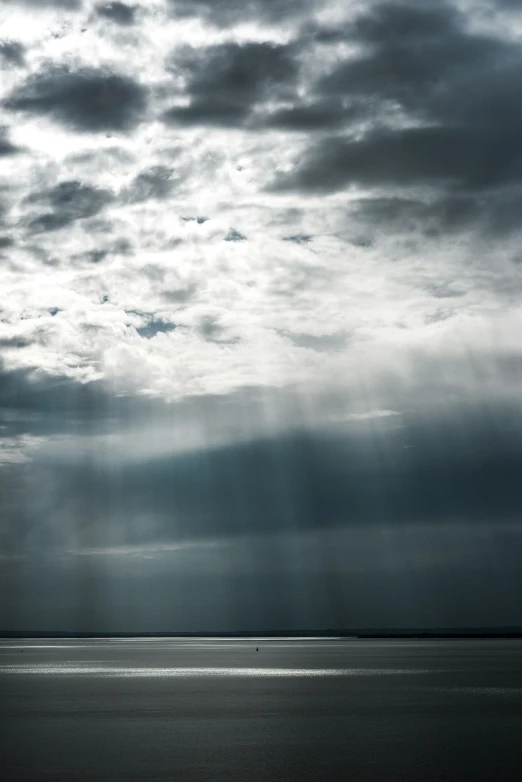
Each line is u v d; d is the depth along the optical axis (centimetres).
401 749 4466
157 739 4872
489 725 5406
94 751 4422
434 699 7212
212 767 3953
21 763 4053
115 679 10312
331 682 9488
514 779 3641
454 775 3734
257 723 5619
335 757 4228
